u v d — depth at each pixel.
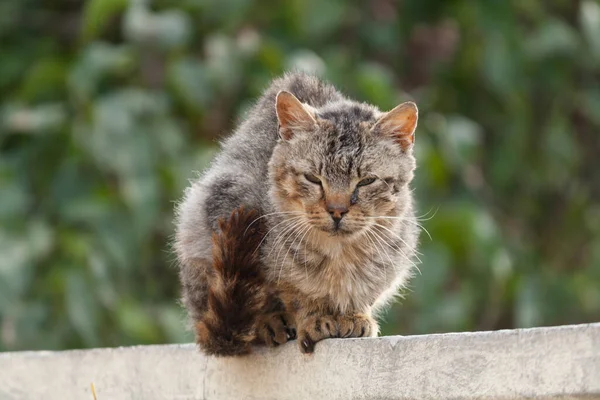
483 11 20.88
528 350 7.77
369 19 21.80
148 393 11.07
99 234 18.00
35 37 21.64
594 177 22.95
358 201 10.57
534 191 21.97
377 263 10.70
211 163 12.76
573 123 23.11
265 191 10.80
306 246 10.38
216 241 10.09
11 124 19.06
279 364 9.98
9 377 12.32
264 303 10.37
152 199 18.00
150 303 18.80
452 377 8.23
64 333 17.58
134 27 18.78
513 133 21.19
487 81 21.56
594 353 7.38
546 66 21.38
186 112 19.67
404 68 22.44
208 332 10.16
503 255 18.80
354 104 11.77
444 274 18.14
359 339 9.19
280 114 10.88
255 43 19.31
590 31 20.73
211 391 10.51
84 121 18.78
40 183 19.12
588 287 20.41
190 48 20.23
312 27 20.20
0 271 17.30
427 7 21.86
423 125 19.47
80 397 11.66
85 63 18.88
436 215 18.58
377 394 8.89
